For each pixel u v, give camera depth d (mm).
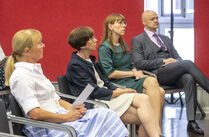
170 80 4344
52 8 5293
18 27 5289
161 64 4402
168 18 6148
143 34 4645
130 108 3148
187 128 4262
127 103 3152
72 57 3334
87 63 3336
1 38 5277
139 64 4453
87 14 5309
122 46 3945
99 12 5305
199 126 4516
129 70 3973
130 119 3164
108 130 2643
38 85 2629
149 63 4430
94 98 3342
